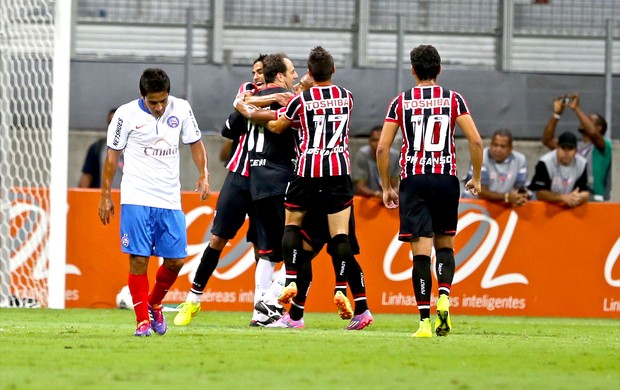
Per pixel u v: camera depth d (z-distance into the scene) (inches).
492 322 1496.1
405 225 1056.8
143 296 1000.2
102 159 1775.3
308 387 647.8
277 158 1250.0
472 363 803.4
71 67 1894.7
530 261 1670.8
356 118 1923.0
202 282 1267.2
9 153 1681.8
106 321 1328.7
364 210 1640.0
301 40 2142.0
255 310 1268.5
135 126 971.9
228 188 1262.3
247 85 1299.2
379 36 2118.6
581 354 904.9
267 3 2145.7
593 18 2208.4
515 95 1942.7
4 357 809.5
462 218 1656.0
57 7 1555.1
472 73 1937.7
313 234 1222.9
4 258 1589.6
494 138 1684.3
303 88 1288.1
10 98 1622.8
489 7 2158.0
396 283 1643.7
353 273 1198.3
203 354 839.7
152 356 821.2
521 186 1699.1
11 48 1622.8
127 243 973.8
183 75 1878.7
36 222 1599.4
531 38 2182.6
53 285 1558.8
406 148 1056.8
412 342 978.7
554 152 1690.5
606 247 1686.8
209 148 1877.5
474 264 1660.9
